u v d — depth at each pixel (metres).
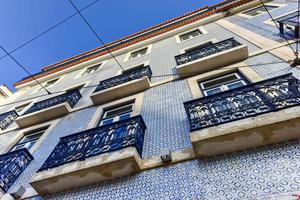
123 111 5.59
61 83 10.32
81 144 3.96
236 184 2.54
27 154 4.80
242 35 6.60
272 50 4.91
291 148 2.70
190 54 6.27
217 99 3.63
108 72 9.05
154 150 3.59
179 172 3.01
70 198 3.27
